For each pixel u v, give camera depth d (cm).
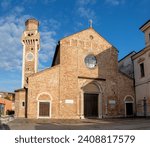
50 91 3291
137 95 3622
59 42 3525
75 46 3566
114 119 3009
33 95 3234
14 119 3069
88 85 3531
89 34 3700
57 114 3247
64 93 3344
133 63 3803
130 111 3638
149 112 3209
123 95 3659
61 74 3394
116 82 3681
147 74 3319
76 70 3484
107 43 3788
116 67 3741
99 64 3650
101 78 3597
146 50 3331
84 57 3581
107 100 3562
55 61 4281
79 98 3406
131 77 3766
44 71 3325
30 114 3181
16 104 3912
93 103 3516
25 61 7562
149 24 3234
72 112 3309
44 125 2200
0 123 2431
